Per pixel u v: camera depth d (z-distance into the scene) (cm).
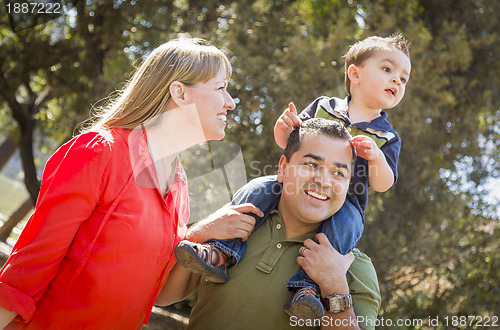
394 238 539
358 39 525
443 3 611
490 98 605
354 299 174
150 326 399
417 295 537
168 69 178
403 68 226
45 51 667
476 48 609
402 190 544
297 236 181
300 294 164
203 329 179
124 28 607
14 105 726
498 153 595
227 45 518
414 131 527
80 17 619
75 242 167
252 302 172
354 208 191
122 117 179
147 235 169
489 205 571
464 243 563
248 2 569
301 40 527
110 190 168
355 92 232
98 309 164
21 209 697
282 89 495
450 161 581
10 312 161
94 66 638
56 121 766
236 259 176
